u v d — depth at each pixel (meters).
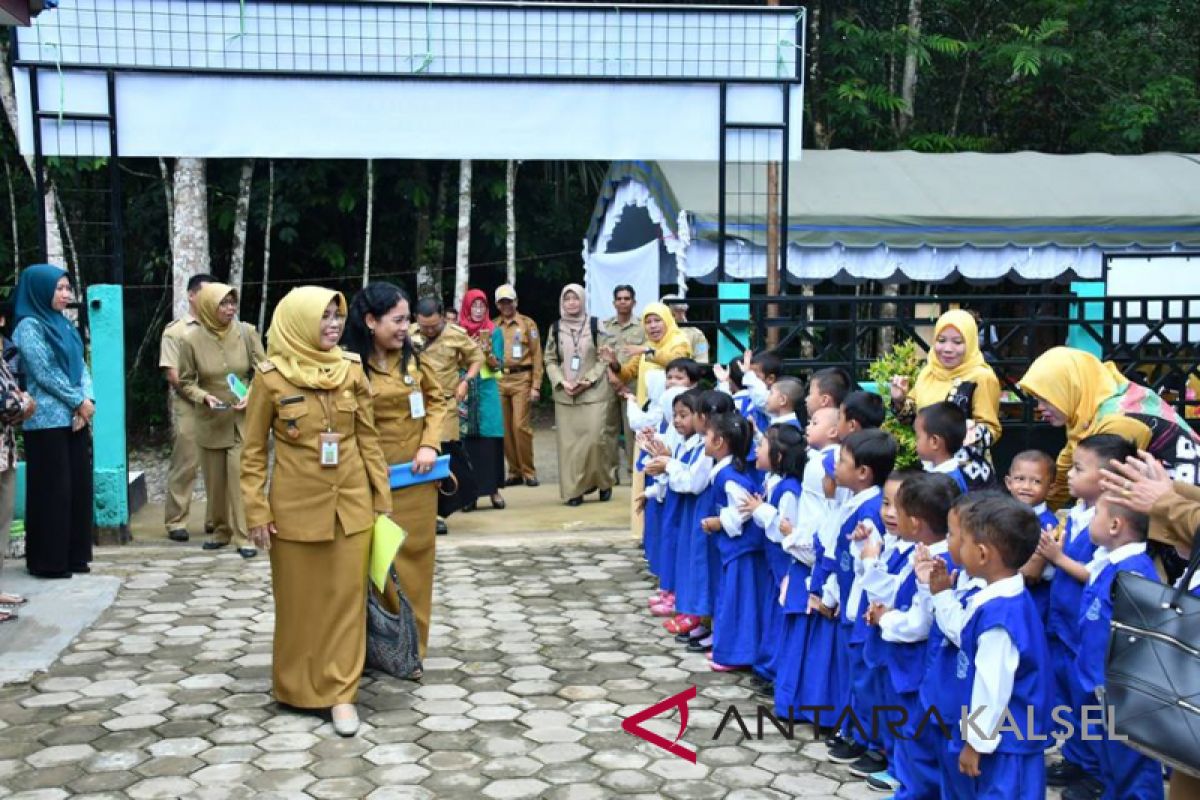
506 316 9.49
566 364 8.72
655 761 4.15
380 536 4.60
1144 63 16.16
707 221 9.73
